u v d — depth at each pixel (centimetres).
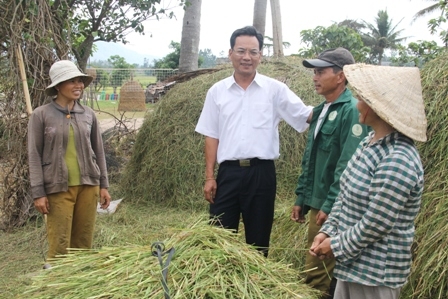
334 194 280
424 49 1121
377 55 3756
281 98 335
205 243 224
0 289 361
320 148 303
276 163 587
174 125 627
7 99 468
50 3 525
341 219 227
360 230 208
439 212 305
